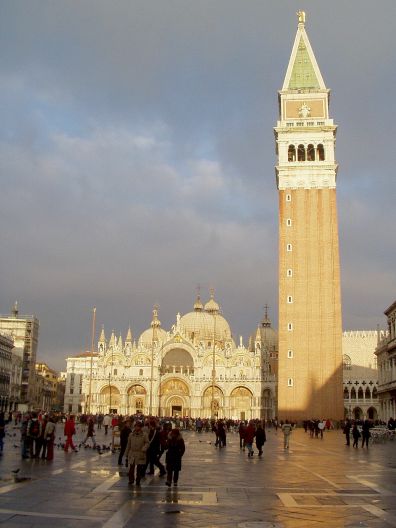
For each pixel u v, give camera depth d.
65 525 18.98
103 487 27.89
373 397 194.50
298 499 25.33
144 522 20.00
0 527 18.38
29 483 28.22
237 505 23.56
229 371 182.62
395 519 21.00
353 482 31.52
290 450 58.78
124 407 185.38
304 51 147.38
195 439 82.75
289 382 126.50
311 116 139.75
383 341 130.88
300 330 128.38
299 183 135.25
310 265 131.25
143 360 187.75
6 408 170.62
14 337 199.00
